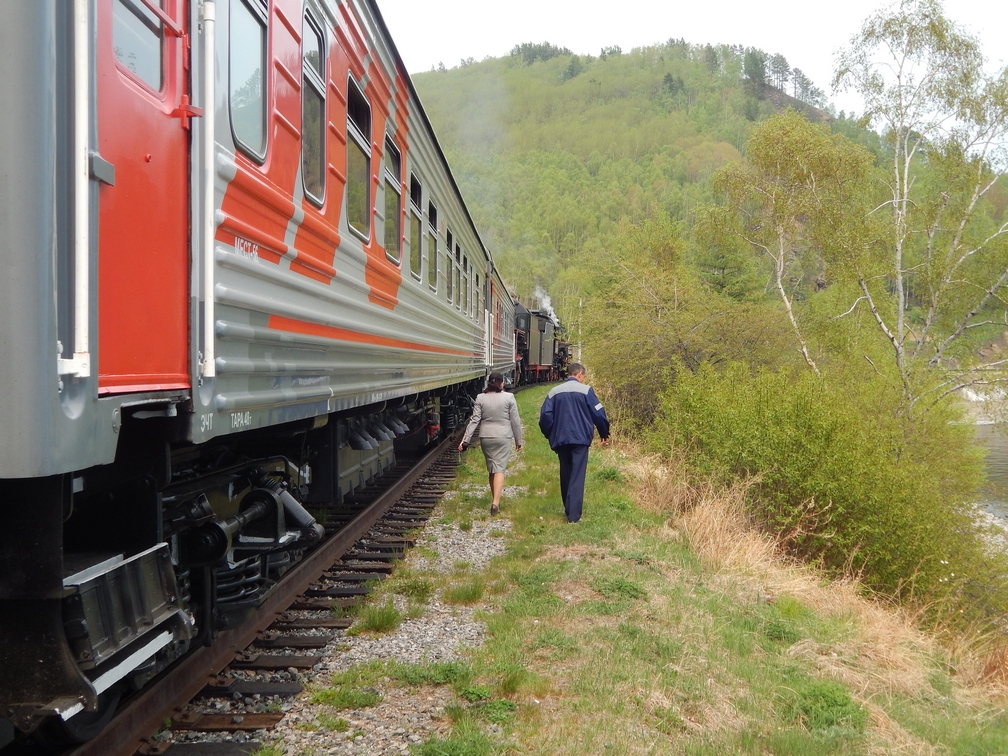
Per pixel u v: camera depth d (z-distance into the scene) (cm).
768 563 728
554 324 4997
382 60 610
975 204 1608
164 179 266
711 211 1880
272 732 333
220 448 425
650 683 405
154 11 257
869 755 365
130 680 311
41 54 196
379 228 616
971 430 1409
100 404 223
